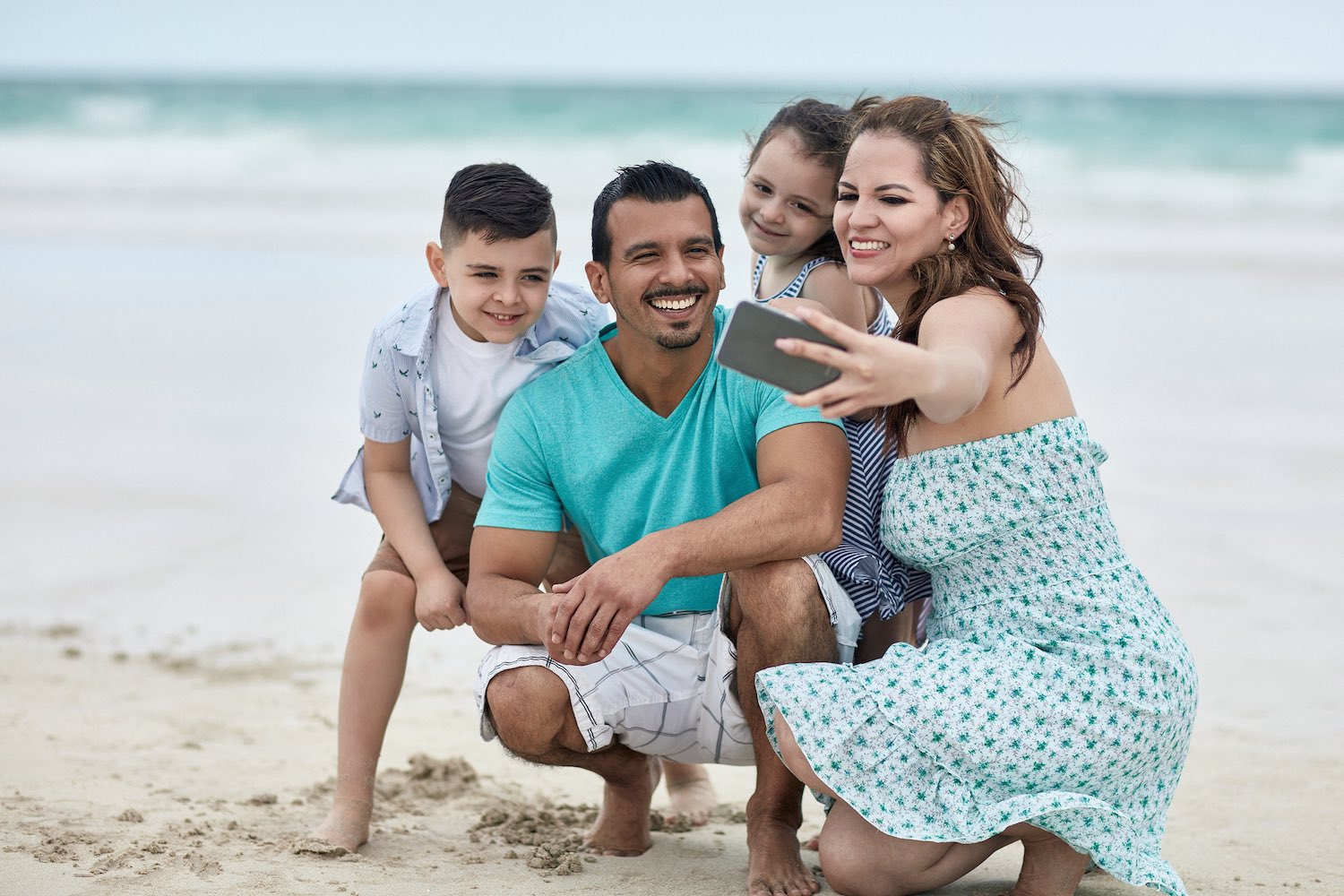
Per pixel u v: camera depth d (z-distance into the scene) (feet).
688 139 83.56
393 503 10.68
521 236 10.07
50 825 9.96
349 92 110.01
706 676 9.56
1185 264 48.16
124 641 16.06
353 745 10.18
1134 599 8.79
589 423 9.78
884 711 8.45
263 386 29.32
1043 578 8.84
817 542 9.01
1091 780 8.45
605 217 9.27
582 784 12.21
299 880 8.93
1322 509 21.06
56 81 128.47
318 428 26.09
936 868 8.71
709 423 9.65
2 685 14.33
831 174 11.70
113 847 9.50
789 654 9.05
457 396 10.67
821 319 6.97
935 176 8.95
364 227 56.13
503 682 9.35
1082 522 8.87
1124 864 8.33
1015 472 8.74
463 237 10.11
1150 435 25.46
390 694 10.29
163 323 35.96
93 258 47.93
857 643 10.00
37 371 30.48
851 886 8.75
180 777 11.66
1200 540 19.57
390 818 10.96
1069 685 8.43
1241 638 15.88
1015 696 8.39
